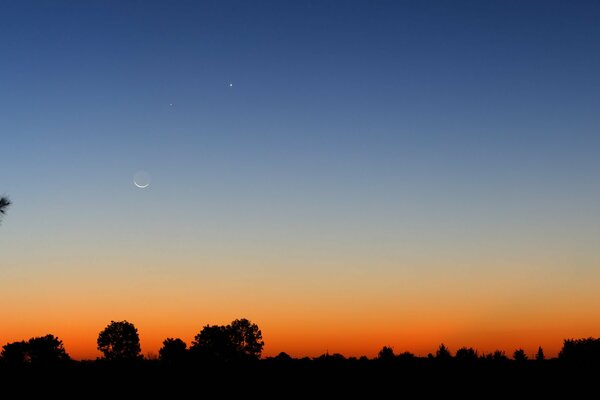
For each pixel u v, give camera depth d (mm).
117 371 107750
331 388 89438
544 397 75750
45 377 99000
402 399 79125
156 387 90938
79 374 103750
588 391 77938
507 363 105000
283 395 83875
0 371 104625
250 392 87062
